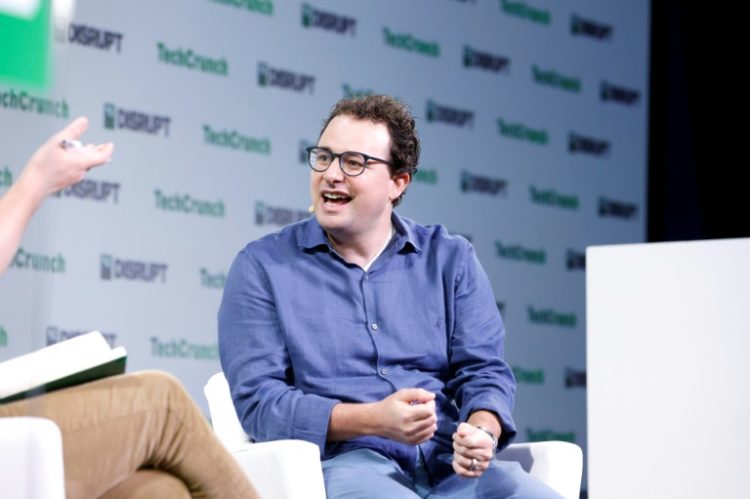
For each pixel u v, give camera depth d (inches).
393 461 169.2
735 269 177.0
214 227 307.7
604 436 185.6
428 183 355.3
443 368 179.2
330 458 167.6
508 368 179.3
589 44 395.9
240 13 315.6
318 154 175.2
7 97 264.8
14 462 110.6
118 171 291.1
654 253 183.2
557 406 379.9
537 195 380.2
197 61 306.7
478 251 366.0
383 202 176.2
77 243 283.0
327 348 173.2
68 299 280.5
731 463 175.6
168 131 300.4
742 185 414.6
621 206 399.9
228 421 177.8
